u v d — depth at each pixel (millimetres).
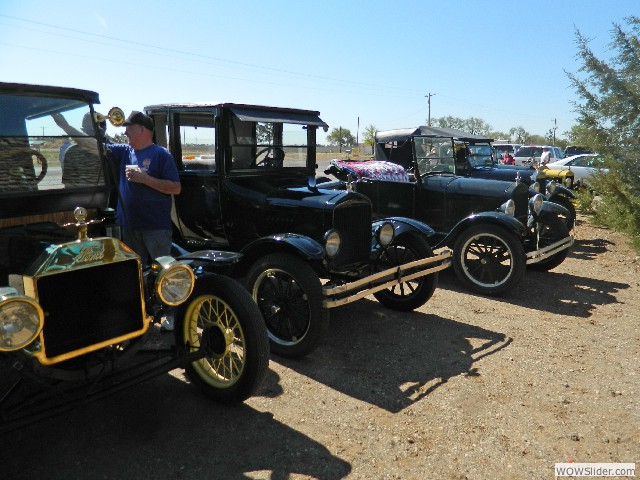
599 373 4082
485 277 6301
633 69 8578
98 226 3355
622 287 6586
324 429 3254
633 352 4496
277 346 4281
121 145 4453
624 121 8797
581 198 11484
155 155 4211
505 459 2969
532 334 4922
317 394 3711
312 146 5797
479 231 6043
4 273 2801
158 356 3223
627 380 3961
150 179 4082
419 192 7125
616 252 8805
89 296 2682
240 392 3338
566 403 3607
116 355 2877
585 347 4609
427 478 2799
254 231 4969
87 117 3311
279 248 4230
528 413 3473
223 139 4875
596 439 3178
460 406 3561
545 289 6461
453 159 7879
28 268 2559
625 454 3027
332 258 4453
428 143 7332
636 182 8969
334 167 8109
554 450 3059
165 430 3191
